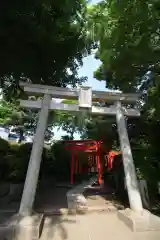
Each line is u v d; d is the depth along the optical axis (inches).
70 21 278.8
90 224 220.5
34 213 219.8
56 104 261.1
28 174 226.2
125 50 234.2
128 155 255.8
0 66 242.8
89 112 272.1
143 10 188.1
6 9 185.8
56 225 215.8
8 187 326.3
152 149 322.0
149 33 207.9
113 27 231.6
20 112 587.2
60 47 271.7
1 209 249.6
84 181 537.6
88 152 551.8
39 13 229.1
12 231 181.2
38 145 238.5
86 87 262.4
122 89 329.4
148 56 223.0
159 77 272.1
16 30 206.8
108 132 411.5
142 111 337.4
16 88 355.6
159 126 324.8
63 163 560.4
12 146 459.5
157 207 265.6
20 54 231.3
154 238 183.3
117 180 377.1
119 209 276.8
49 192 388.5
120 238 183.9
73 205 284.4
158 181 287.3
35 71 278.8
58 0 226.5
